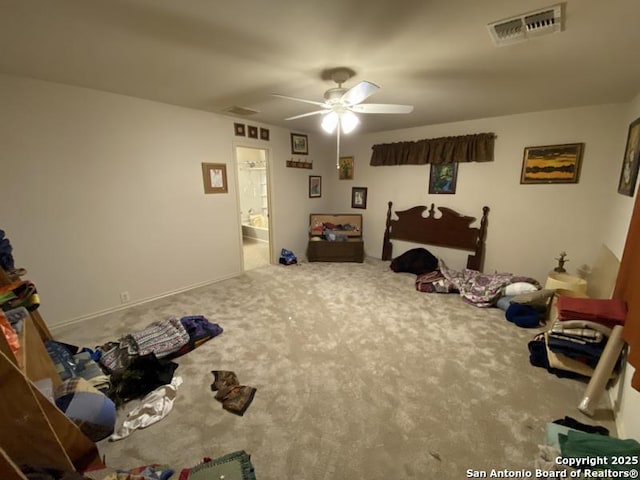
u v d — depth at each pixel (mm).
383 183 5062
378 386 1958
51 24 1554
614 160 3008
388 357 2283
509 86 2512
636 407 1436
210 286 3889
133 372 1918
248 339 2551
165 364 2092
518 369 2133
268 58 1988
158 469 1342
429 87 2557
